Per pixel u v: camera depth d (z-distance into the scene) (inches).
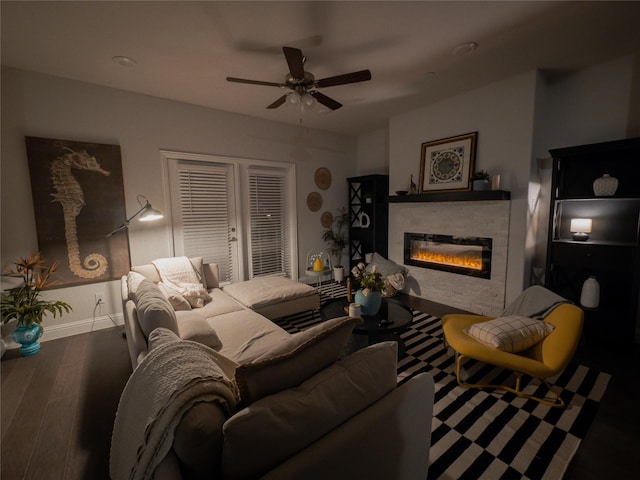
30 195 115.4
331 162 209.6
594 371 92.9
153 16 81.4
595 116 117.3
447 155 147.9
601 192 107.9
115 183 130.8
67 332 124.8
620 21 87.4
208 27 87.0
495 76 123.8
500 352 78.3
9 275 111.7
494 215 134.0
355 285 197.9
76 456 63.7
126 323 93.6
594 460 61.9
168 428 31.5
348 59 107.7
